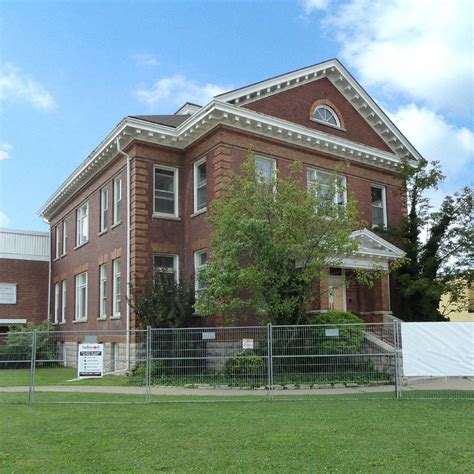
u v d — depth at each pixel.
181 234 21.58
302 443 7.95
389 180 25.44
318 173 22.70
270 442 8.04
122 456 7.39
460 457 7.13
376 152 24.20
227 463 6.97
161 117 24.31
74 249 28.33
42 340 15.36
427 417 10.05
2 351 15.48
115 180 23.45
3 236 33.16
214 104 19.19
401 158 24.61
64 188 28.73
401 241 23.34
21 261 33.41
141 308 18.28
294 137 21.52
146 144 21.27
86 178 26.53
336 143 22.69
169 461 7.11
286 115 21.81
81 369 12.91
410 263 22.50
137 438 8.48
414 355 12.84
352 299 22.62
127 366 18.34
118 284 22.56
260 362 14.70
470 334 12.80
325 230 16.95
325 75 23.66
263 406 11.55
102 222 24.78
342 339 14.82
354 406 11.44
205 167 20.98
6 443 8.23
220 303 16.66
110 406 11.87
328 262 17.98
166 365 14.97
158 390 14.47
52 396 13.48
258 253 16.50
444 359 12.75
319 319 18.06
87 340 13.66
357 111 24.81
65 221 31.22
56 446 8.02
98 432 8.96
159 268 19.92
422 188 23.34
